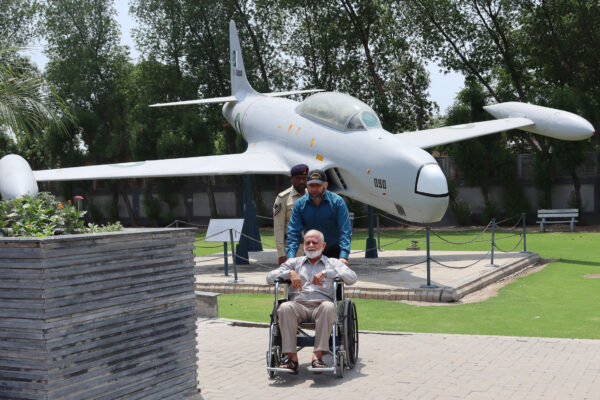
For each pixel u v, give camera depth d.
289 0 32.47
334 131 13.48
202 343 7.02
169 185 33.88
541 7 27.16
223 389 5.21
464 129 17.55
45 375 3.34
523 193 26.59
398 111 34.03
